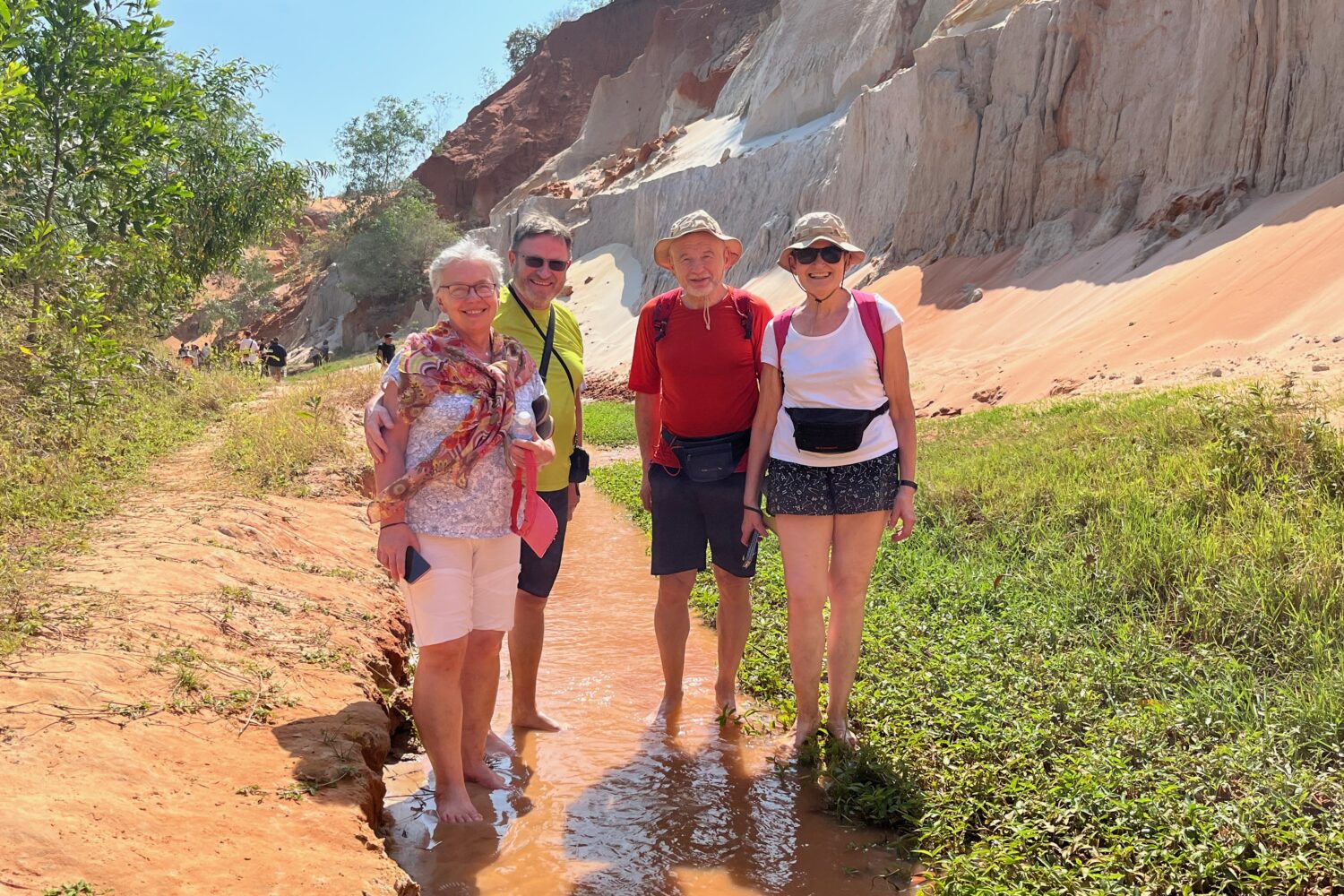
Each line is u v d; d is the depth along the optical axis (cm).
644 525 1040
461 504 365
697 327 493
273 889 267
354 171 7038
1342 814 336
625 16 8644
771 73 4878
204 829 288
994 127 2578
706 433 501
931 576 673
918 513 832
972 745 416
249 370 1927
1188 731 416
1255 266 1631
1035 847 341
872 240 3175
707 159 5050
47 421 842
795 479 446
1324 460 695
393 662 533
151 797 297
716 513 500
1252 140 1961
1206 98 2047
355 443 1148
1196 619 535
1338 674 432
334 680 440
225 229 2023
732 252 497
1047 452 920
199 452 977
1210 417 812
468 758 430
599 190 6097
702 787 431
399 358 364
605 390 3225
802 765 443
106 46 1325
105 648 394
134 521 626
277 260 8794
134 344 1348
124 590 468
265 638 464
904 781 402
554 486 482
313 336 6688
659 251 491
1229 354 1410
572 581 816
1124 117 2291
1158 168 2183
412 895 304
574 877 350
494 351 385
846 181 3381
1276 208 1838
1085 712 437
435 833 380
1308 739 396
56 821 267
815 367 438
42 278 1036
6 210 1177
